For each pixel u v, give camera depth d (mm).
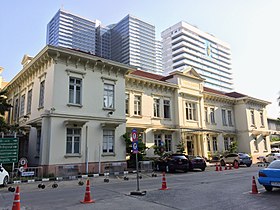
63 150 16812
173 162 19578
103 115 19438
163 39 120625
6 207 7770
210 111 32719
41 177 15438
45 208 7566
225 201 8219
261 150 36750
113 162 19203
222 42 131875
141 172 19734
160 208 7355
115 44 117000
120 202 8312
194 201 8305
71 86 18297
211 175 17078
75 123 17453
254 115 37125
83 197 9352
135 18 115125
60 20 102562
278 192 9695
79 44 105688
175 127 26719
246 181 13266
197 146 28797
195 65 113438
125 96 22547
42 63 19094
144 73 28391
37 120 18000
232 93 39188
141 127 23422
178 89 27422
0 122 18984
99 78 19812
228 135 34000
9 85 26328
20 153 21891
